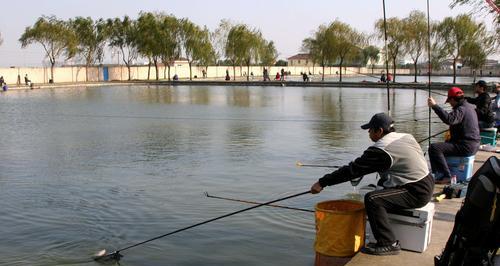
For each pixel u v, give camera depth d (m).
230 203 8.40
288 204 8.30
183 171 10.95
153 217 7.67
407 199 4.88
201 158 12.50
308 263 5.97
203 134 17.06
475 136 7.86
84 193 9.08
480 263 3.74
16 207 8.17
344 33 59.16
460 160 7.96
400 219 5.04
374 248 4.95
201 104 30.70
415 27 51.97
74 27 64.19
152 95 40.47
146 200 8.59
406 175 4.87
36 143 15.16
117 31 67.12
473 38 49.69
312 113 24.64
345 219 4.97
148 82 61.41
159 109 27.19
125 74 70.75
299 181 9.98
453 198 7.27
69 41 60.38
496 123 12.36
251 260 6.05
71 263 5.93
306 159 12.37
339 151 13.53
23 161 12.19
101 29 65.88
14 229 7.10
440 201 7.12
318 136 16.45
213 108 27.77
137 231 7.04
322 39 59.47
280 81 58.94
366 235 5.69
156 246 6.47
